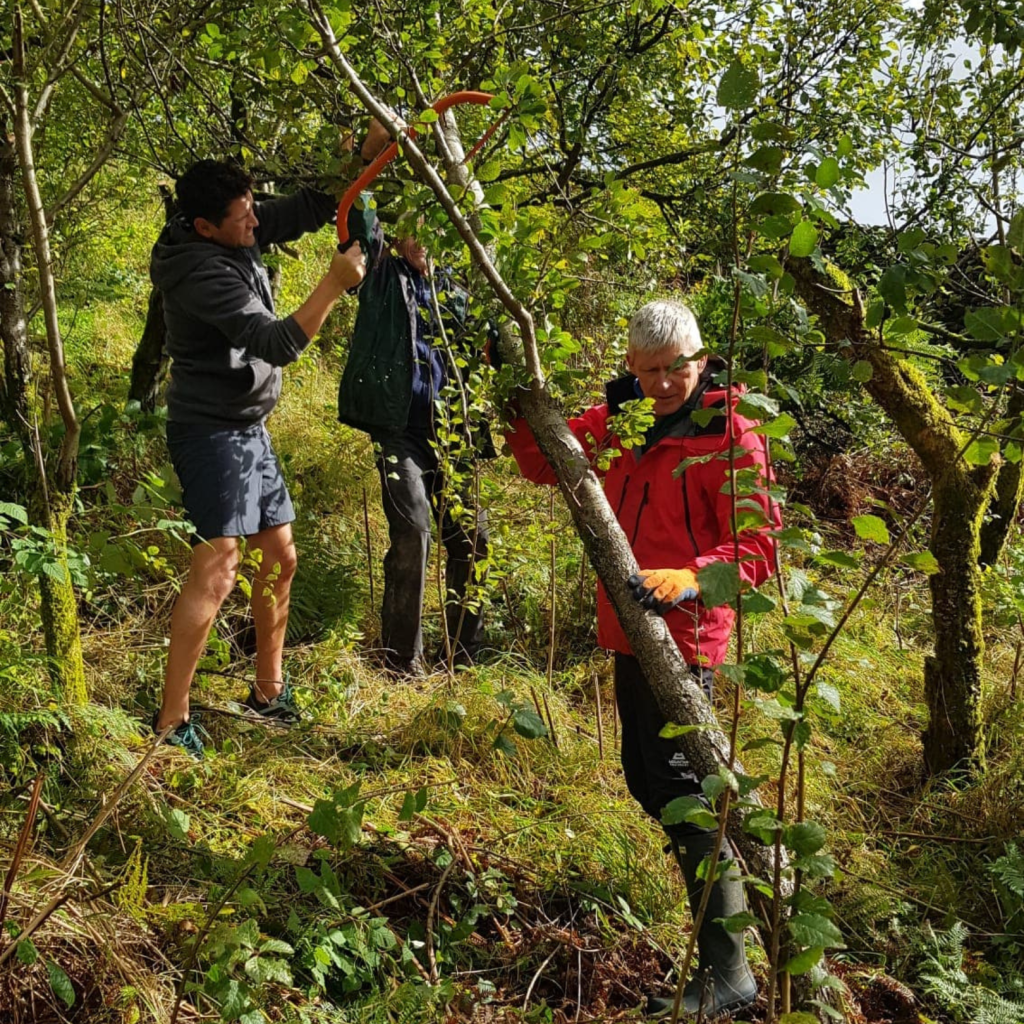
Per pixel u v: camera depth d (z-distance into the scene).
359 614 4.66
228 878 2.86
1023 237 1.72
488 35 3.33
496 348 3.08
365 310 4.14
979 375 1.77
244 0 3.24
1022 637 4.66
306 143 3.09
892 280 1.92
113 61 3.86
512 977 2.86
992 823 3.58
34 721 3.01
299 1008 2.47
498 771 3.65
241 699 3.88
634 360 2.77
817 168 1.73
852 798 3.79
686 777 2.75
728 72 1.73
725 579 1.73
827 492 6.50
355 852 3.06
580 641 4.82
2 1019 2.26
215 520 3.42
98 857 2.77
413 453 4.34
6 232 3.21
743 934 2.83
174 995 2.40
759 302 1.89
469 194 2.52
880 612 5.24
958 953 3.01
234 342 3.29
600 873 3.23
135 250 7.60
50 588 3.22
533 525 4.30
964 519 3.73
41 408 5.05
